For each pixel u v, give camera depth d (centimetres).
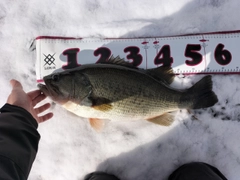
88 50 70
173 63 69
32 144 48
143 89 62
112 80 61
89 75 60
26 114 50
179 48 69
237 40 69
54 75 58
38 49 69
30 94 60
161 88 64
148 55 70
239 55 69
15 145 44
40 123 71
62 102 60
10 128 46
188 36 70
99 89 60
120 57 70
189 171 66
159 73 65
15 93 55
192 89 65
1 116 47
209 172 65
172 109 65
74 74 59
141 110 63
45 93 58
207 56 69
